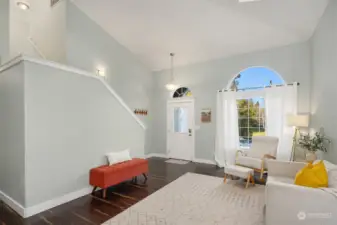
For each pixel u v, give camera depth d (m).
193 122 5.88
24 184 2.56
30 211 2.59
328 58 3.20
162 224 2.38
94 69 4.83
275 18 3.72
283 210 1.94
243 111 5.17
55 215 2.60
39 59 2.68
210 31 4.43
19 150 2.64
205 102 5.68
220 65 5.46
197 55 5.48
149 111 6.57
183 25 4.40
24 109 2.55
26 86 2.56
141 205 2.88
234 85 5.36
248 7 3.54
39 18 5.05
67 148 3.03
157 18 4.35
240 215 2.59
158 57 5.87
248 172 3.57
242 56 5.15
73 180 3.11
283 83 4.64
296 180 2.20
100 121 3.58
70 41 4.33
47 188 2.77
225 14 3.85
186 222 2.42
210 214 2.62
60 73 2.95
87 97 3.35
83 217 2.55
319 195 1.82
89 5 4.38
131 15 4.42
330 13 3.08
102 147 3.61
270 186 2.00
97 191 3.41
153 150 6.65
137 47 5.59
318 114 3.73
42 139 2.72
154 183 3.85
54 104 2.87
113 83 5.31
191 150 5.91
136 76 6.05
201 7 3.81
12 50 5.11
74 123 3.13
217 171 4.75
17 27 5.24
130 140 4.27
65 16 4.29
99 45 4.96
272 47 4.75
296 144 4.29
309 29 3.92
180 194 3.30
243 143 5.18
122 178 3.44
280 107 4.53
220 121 5.31
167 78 6.43
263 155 4.10
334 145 3.02
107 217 2.55
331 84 3.10
